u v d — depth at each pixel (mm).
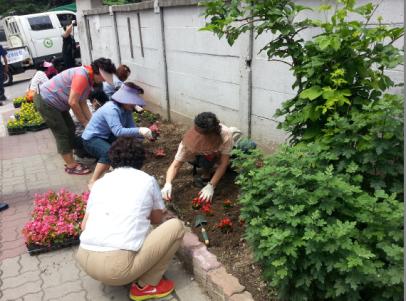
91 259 2799
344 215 2490
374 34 2744
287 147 2801
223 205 3979
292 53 3148
